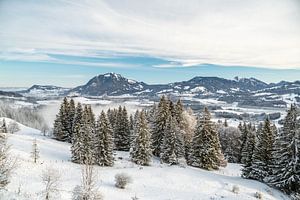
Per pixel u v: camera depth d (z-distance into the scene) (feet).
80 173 126.11
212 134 167.94
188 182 125.29
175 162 168.14
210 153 165.48
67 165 145.18
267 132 139.03
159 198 101.14
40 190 85.35
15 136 212.84
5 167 60.18
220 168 174.40
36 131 331.36
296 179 119.14
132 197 95.66
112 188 106.93
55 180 83.20
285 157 122.01
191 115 236.63
